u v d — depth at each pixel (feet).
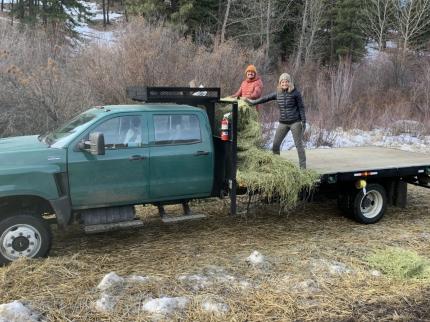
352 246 21.65
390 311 15.62
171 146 20.79
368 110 67.36
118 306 15.03
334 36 120.47
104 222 19.92
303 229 24.14
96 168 19.31
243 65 55.98
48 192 18.42
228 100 22.44
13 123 34.01
